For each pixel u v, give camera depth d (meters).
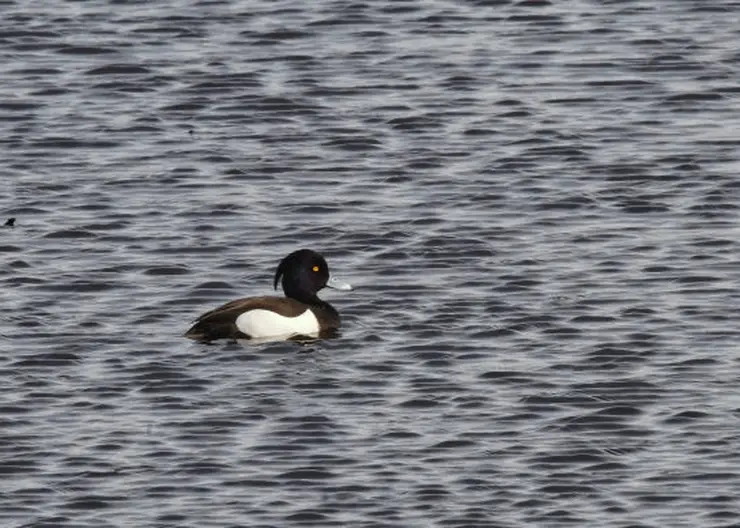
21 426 23.42
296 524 21.08
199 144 34.16
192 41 38.81
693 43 38.44
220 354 25.53
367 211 31.08
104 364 25.23
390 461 22.55
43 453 22.73
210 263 29.03
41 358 25.41
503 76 37.06
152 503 21.59
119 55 38.16
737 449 22.77
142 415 23.75
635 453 22.72
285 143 34.19
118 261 29.05
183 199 31.67
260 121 35.22
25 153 33.78
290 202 31.50
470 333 26.25
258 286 28.23
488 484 21.98
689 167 32.78
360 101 35.97
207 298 27.77
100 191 31.98
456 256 29.16
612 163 33.00
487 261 28.92
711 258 28.89
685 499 21.58
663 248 29.34
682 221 30.50
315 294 26.62
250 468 22.39
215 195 31.84
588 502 21.55
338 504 21.53
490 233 30.06
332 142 34.19
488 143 34.00
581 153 33.47
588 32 39.09
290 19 39.81
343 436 23.19
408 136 34.38
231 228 30.41
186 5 40.62
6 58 38.12
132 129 34.88
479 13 40.16
